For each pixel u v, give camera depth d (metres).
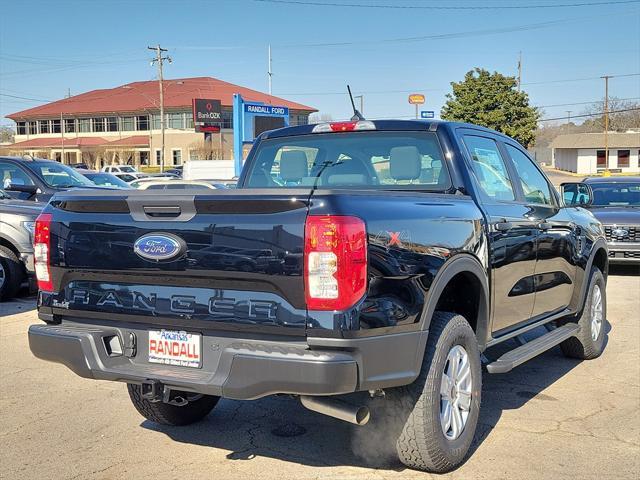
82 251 3.89
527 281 5.16
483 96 47.03
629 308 9.29
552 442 4.56
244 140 23.92
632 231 11.93
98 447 4.50
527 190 5.72
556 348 7.16
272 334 3.39
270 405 5.34
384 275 3.43
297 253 3.28
